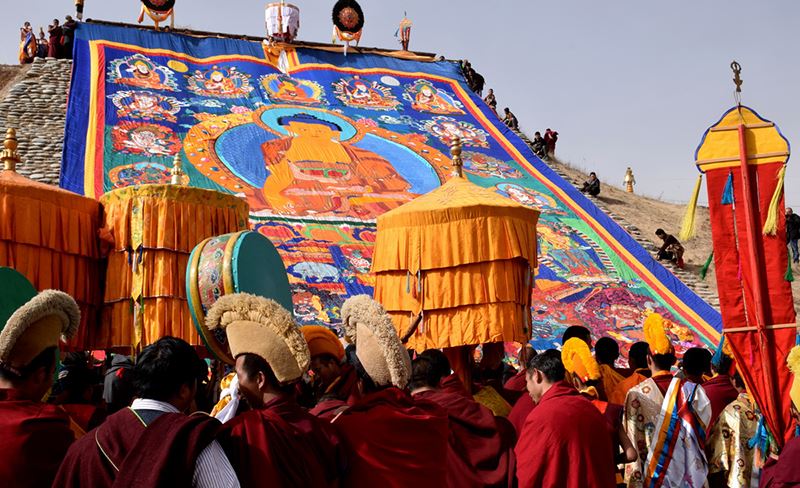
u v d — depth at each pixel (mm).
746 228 7504
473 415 5887
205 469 3562
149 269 7996
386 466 4480
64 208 8078
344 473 4434
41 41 31078
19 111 25109
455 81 33594
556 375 6203
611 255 23266
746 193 7520
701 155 7699
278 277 6766
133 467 3494
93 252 8297
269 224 20688
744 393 7527
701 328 20500
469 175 26438
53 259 7914
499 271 8656
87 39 28688
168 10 31109
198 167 22953
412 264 8852
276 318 4121
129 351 8477
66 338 4918
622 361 18297
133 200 8156
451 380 6195
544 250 22750
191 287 5758
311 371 6227
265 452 3781
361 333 4824
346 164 25000
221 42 31141
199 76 28797
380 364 4746
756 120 7645
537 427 5891
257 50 31516
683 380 6961
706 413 6891
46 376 4664
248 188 22453
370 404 4648
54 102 26031
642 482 6703
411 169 25688
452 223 8766
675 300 21594
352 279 19188
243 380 4117
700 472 6727
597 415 5977
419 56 35812
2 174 8133
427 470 4570
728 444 7125
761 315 7348
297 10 32094
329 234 20859
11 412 4359
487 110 31984
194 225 8211
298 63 31469
